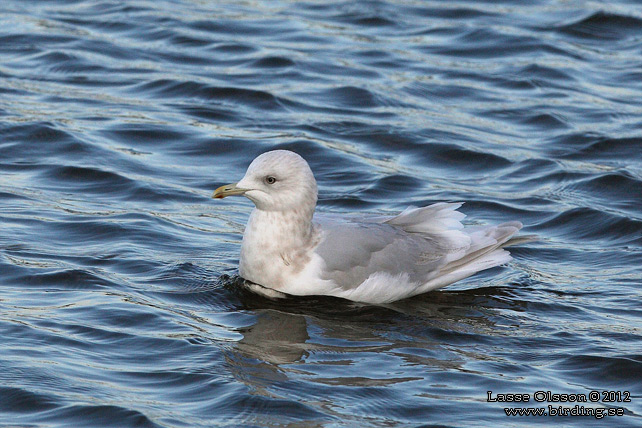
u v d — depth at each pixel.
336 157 17.70
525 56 22.98
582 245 14.81
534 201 16.25
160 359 10.83
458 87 21.25
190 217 15.08
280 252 12.65
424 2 26.14
